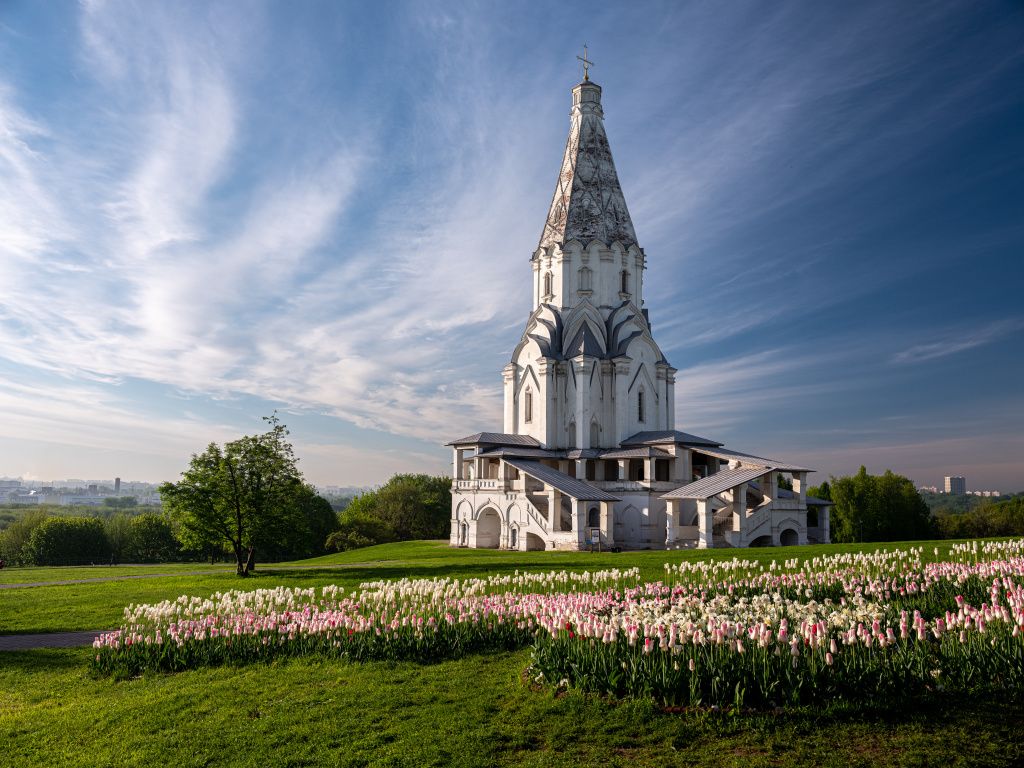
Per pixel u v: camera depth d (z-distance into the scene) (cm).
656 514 6775
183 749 1266
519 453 7069
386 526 10856
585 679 1405
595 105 8231
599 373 7600
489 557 5025
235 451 4544
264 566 5812
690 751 1145
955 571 2325
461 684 1567
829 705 1242
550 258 8006
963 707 1230
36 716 1500
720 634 1338
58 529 10394
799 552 4069
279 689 1595
